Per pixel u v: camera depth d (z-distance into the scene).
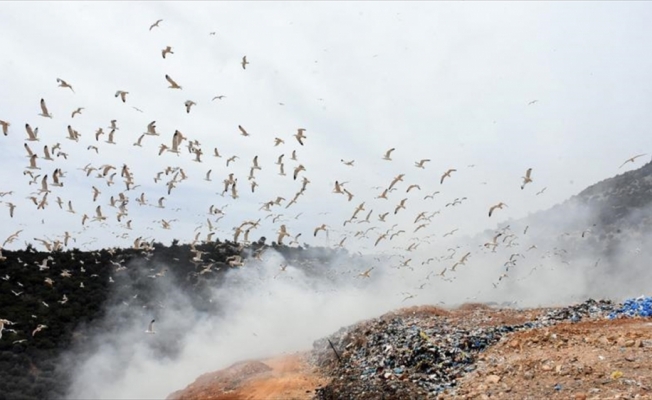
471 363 18.11
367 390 18.23
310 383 25.70
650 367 12.49
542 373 14.05
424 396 15.82
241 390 27.48
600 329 17.70
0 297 44.31
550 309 28.11
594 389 11.88
